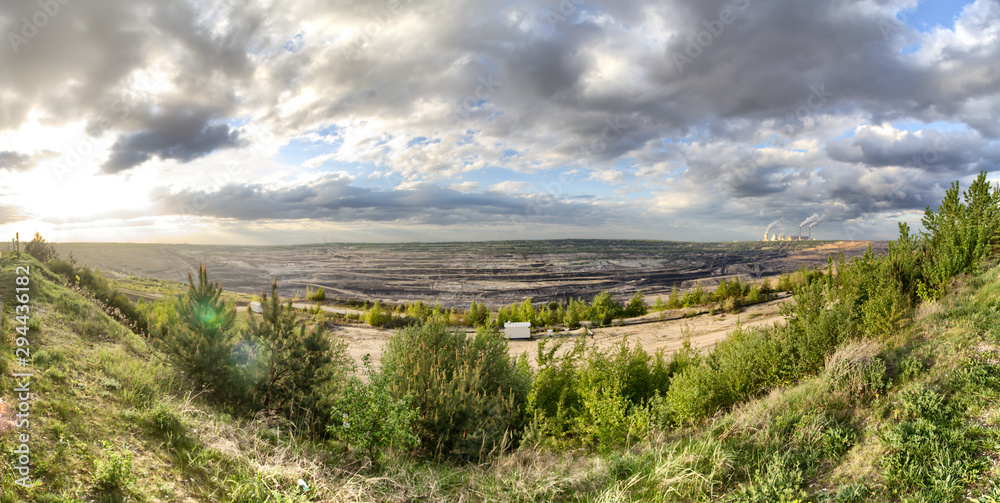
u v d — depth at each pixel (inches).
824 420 248.2
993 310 324.2
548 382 505.7
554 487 235.5
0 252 574.9
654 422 343.3
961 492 164.9
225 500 184.1
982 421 202.1
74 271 640.4
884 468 191.6
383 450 283.3
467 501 230.8
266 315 325.7
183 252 7096.5
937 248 478.0
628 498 216.7
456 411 315.6
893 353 304.2
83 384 243.6
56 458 162.9
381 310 1919.3
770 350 399.5
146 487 169.3
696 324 1640.0
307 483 215.6
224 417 267.4
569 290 5344.5
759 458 229.0
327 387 336.8
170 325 314.5
